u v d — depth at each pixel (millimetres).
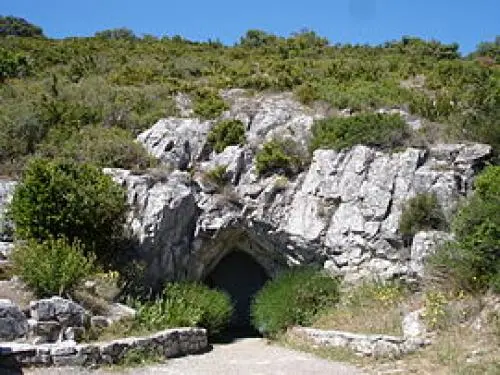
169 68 26188
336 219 15812
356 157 16203
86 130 18609
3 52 26859
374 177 15773
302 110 20156
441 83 23219
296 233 16172
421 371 9891
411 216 14781
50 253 11891
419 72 25766
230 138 18234
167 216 15484
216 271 20250
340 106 20281
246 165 17531
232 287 20375
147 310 12641
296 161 17297
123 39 35750
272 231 16609
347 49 33562
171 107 20609
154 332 11797
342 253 15523
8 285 11414
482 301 11125
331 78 24328
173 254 15758
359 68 26000
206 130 18609
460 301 11430
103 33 38281
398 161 15766
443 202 14836
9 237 14430
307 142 17828
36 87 22547
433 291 12188
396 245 14969
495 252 11359
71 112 19562
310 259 16344
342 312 13570
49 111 19344
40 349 9492
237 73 25000
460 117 17609
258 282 20406
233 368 10836
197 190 16797
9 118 18531
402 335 11523
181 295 14383
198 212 16484
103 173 14641
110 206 13664
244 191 17000
